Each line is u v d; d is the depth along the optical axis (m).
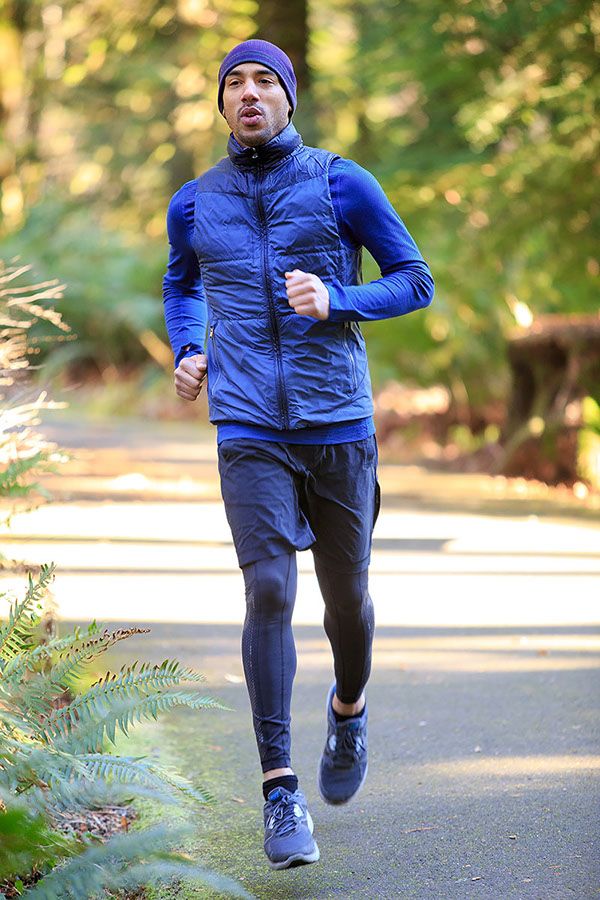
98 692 5.40
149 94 39.78
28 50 40.44
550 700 8.31
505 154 22.53
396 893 5.36
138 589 11.83
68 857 4.86
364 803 6.53
